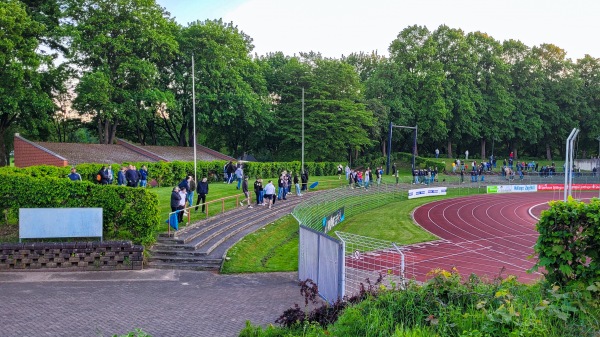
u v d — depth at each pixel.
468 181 61.94
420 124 76.44
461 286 8.41
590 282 8.02
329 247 14.28
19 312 12.23
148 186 35.28
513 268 22.48
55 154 36.19
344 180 52.06
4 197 19.56
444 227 34.84
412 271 20.64
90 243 17.55
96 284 15.66
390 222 35.78
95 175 30.44
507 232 33.41
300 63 69.12
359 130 63.75
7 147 54.12
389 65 76.56
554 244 8.45
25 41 39.22
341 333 7.33
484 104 80.56
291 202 34.97
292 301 14.30
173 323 11.79
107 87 43.62
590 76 91.31
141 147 48.34
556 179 68.69
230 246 21.28
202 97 53.44
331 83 65.31
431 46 77.56
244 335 8.29
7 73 37.22
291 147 66.06
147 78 47.06
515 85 87.12
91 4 44.84
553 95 87.62
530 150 98.81
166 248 19.66
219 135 67.19
